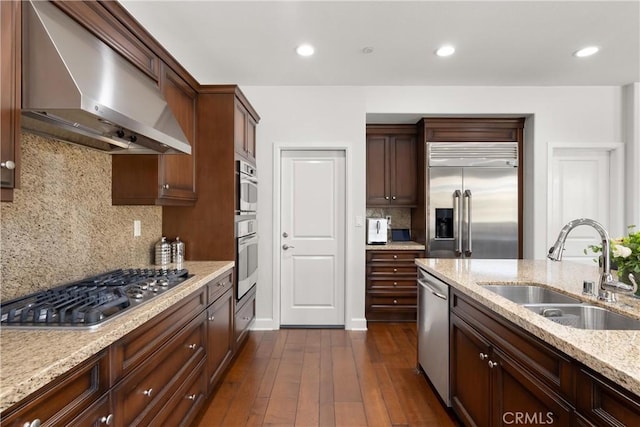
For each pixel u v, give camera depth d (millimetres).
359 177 3684
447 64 3139
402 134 4250
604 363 851
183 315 1735
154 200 2115
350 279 3689
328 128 3666
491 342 1576
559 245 1601
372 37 2639
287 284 3777
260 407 2178
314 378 2561
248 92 3654
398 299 3875
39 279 1560
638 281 1519
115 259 2164
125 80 1656
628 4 2221
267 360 2875
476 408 1734
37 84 1173
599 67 3229
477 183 3945
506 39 2678
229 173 2762
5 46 1074
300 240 3768
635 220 3674
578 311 1560
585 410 962
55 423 894
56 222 1670
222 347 2430
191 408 1842
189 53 2885
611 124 3758
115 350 1156
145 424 1349
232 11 2283
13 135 1098
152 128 1602
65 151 1730
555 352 1104
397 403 2229
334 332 3582
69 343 1008
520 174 3961
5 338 1045
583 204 3881
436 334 2291
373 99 3715
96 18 1532
